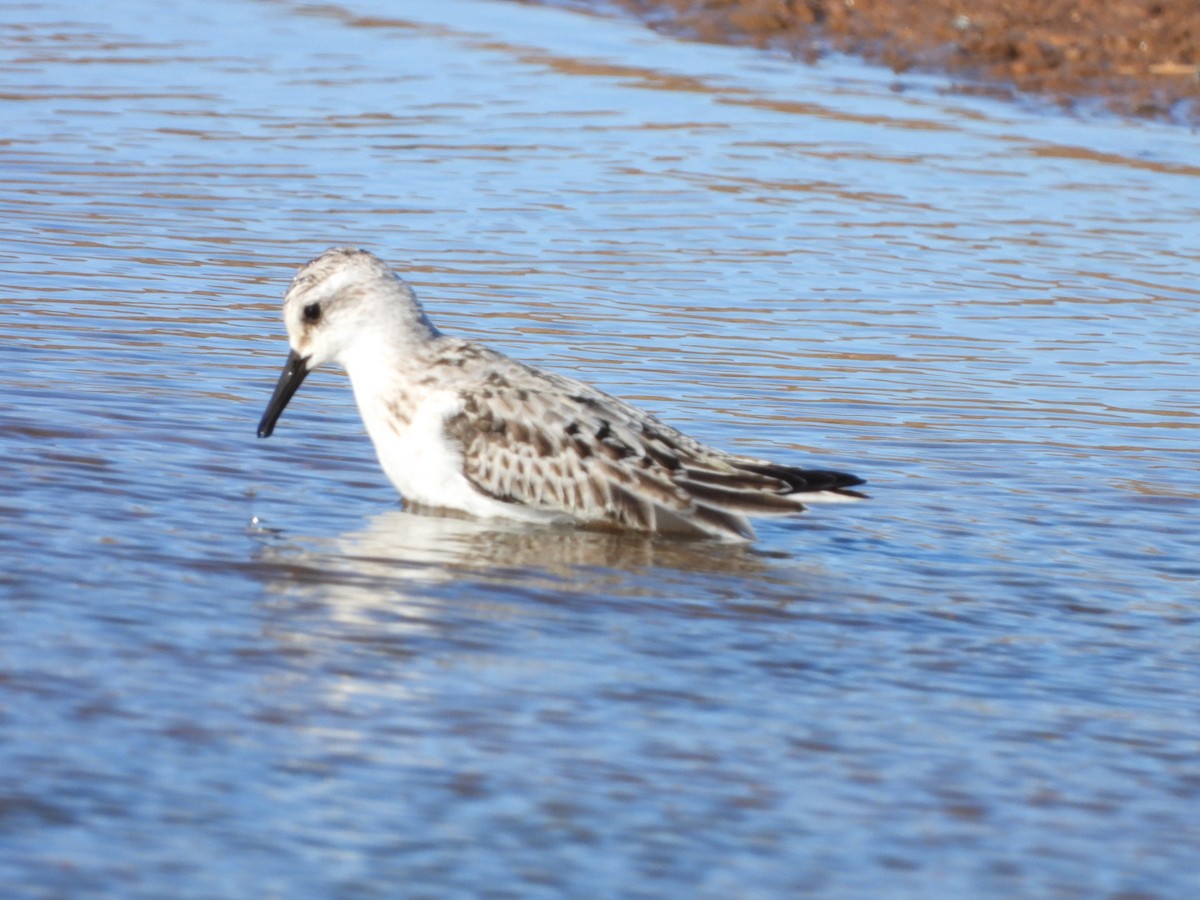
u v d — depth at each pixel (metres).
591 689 9.74
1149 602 11.70
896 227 21.84
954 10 31.20
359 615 10.62
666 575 11.82
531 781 8.56
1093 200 23.38
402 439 12.87
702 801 8.48
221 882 7.52
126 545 11.52
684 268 19.80
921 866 8.00
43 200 20.81
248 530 12.05
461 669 9.91
